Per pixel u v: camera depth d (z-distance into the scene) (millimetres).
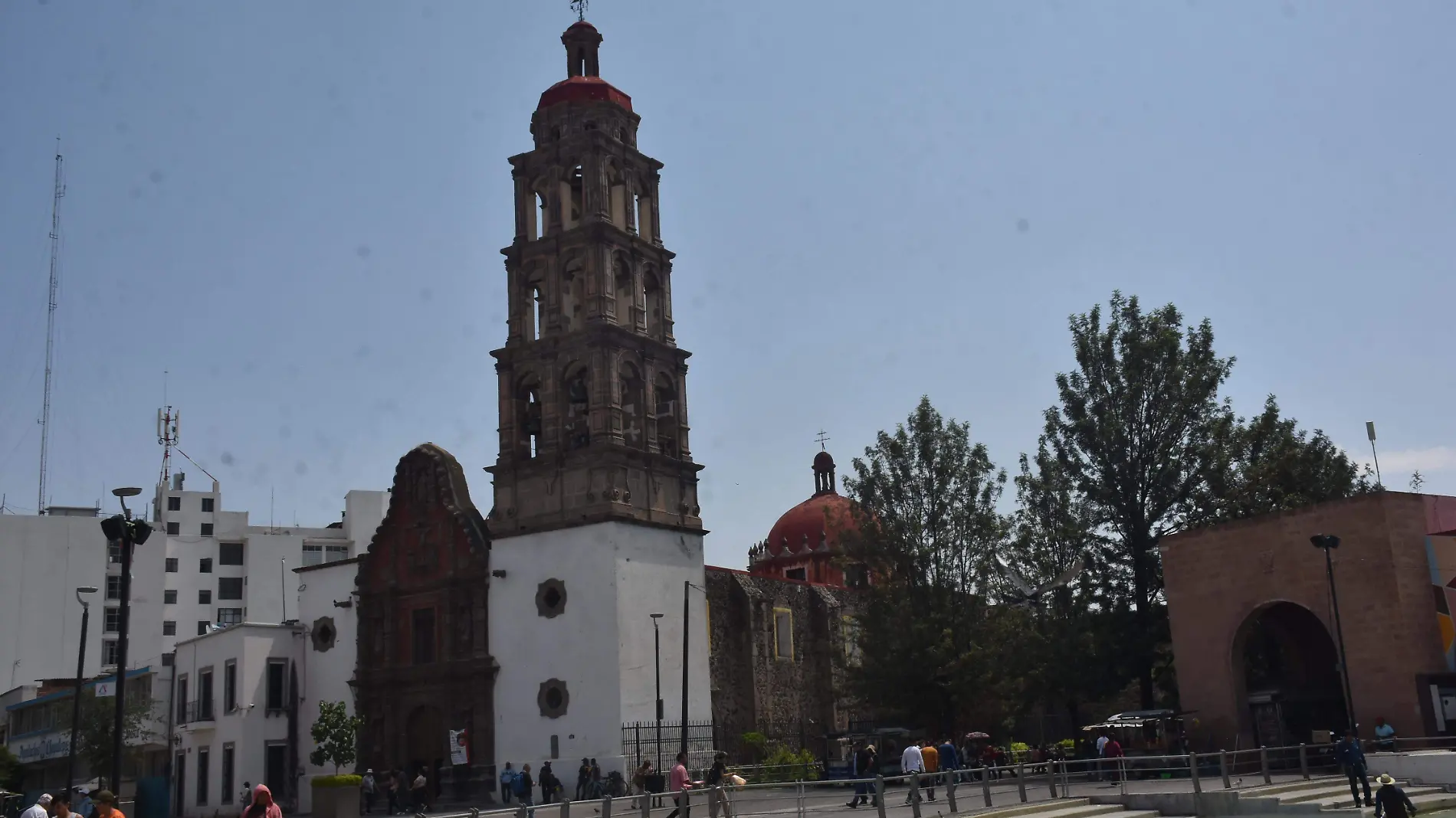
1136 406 63062
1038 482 63500
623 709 57875
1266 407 66188
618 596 59156
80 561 110750
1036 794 41156
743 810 43875
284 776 67188
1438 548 46250
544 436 63406
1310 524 48062
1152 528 62125
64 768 83500
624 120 67562
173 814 70438
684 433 66188
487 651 62375
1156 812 36406
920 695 59156
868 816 37406
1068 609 60750
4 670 105562
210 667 69875
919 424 62562
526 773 57438
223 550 126062
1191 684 51000
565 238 64938
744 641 68188
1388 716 45031
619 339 63375
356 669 66500
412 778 63688
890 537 61125
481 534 64438
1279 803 35344
